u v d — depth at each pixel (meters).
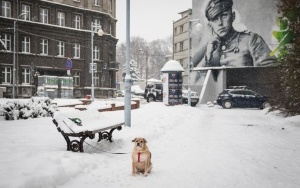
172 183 5.17
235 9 35.44
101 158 6.67
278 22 14.60
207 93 35.97
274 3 32.75
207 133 11.45
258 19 33.84
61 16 41.00
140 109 20.16
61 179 4.96
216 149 8.29
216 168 6.21
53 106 15.15
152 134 10.46
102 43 44.47
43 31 38.88
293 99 16.31
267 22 33.22
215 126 13.67
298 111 16.66
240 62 34.97
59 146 7.45
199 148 8.43
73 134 6.64
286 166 6.52
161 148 8.45
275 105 18.53
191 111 20.23
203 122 15.28
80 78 42.34
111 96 46.44
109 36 45.31
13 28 35.72
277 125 14.38
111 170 5.94
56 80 35.22
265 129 12.82
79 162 5.85
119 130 9.22
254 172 5.94
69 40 41.16
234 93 28.08
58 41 40.16
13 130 9.73
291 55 14.09
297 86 14.14
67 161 5.72
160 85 34.41
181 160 6.95
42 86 33.53
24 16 37.88
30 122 12.01
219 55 36.41
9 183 4.18
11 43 36.72
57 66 40.03
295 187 5.05
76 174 5.39
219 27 36.50
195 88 38.75
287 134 11.48
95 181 5.18
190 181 5.30
